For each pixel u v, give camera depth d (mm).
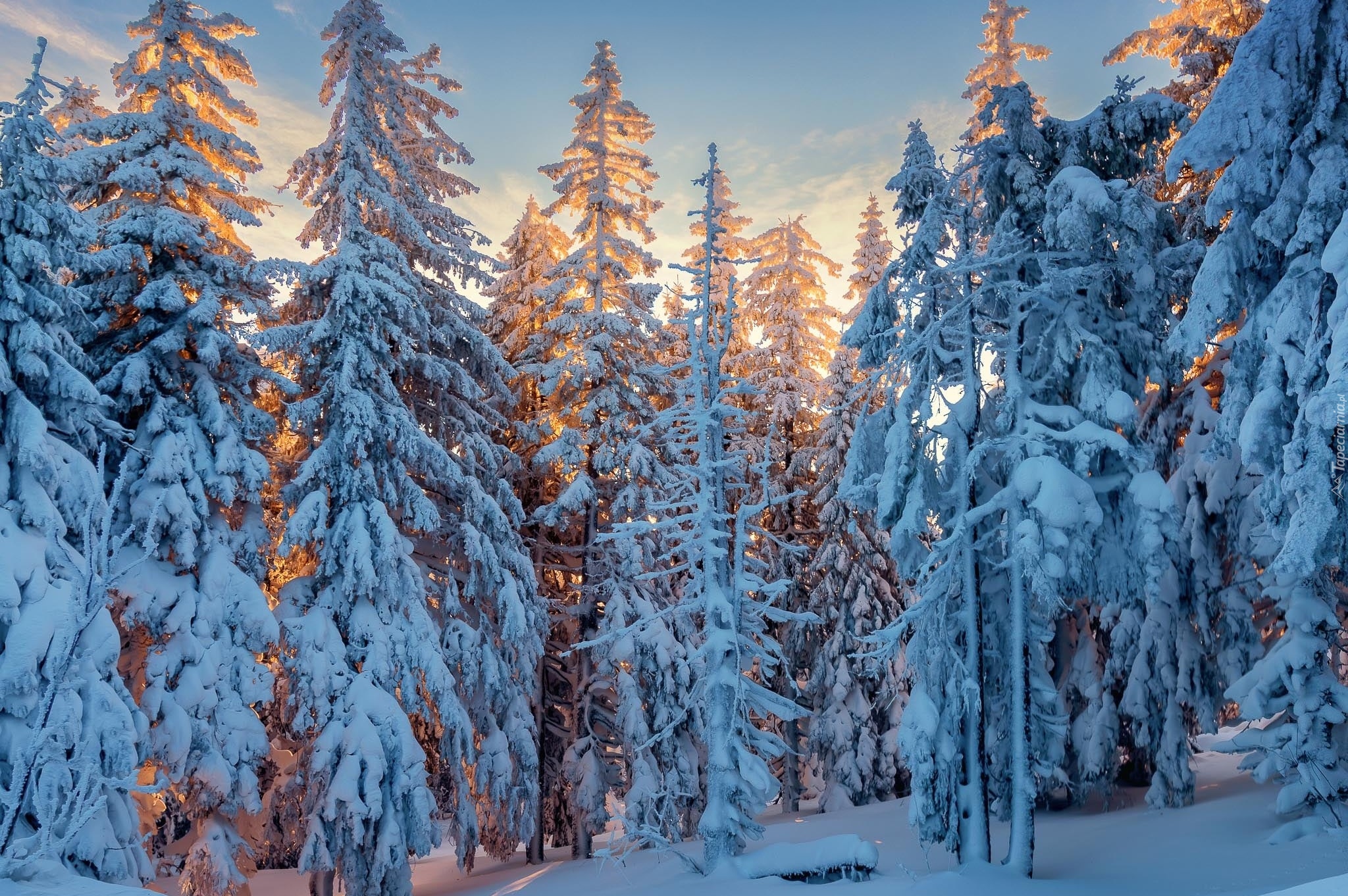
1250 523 15117
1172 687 16453
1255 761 14438
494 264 20625
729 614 15484
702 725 19750
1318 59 10438
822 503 25578
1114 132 14547
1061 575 12570
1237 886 10688
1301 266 10109
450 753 16969
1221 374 17031
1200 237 16438
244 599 14609
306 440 18688
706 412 16406
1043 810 18469
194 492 14320
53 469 11977
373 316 16969
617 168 23219
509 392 21141
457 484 18344
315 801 14711
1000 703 15008
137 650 14750
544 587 23094
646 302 22375
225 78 17922
